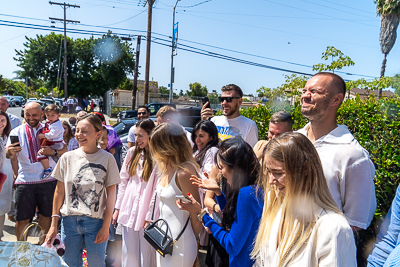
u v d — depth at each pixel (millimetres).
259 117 5801
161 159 2521
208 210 2697
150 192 2980
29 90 72750
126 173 3297
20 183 3672
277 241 1479
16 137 3617
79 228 2758
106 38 40719
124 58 41844
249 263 1832
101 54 40875
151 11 17328
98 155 2822
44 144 3711
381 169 3051
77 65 41844
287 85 11477
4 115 4117
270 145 1455
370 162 1993
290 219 1369
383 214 2941
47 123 3844
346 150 1977
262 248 1558
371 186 1966
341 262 1208
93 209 2738
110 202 2814
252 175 2098
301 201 1343
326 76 2055
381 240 1688
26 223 3729
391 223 1500
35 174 3703
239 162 2072
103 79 42156
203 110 4340
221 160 2119
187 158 2537
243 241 1818
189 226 2447
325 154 2049
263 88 11805
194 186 2465
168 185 2482
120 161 4555
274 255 1458
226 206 2211
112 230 3629
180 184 2438
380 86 8883
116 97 33344
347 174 1966
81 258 2914
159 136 2459
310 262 1284
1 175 1736
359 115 3441
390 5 19016
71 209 2730
